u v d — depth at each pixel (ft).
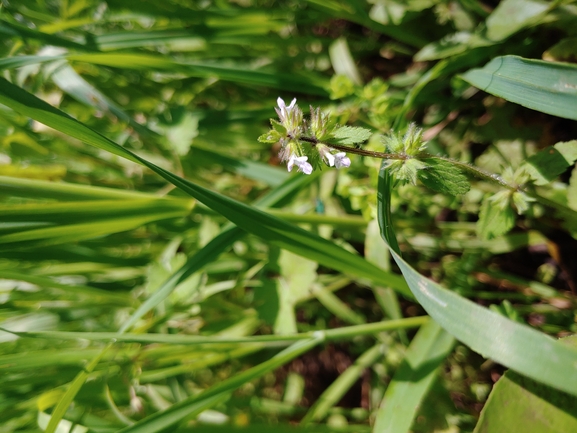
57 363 0.51
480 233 0.47
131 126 0.67
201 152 0.69
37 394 0.55
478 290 0.66
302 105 0.72
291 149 0.37
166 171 0.45
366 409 0.72
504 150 0.59
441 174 0.41
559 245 0.60
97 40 0.65
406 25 0.67
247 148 0.77
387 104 0.57
